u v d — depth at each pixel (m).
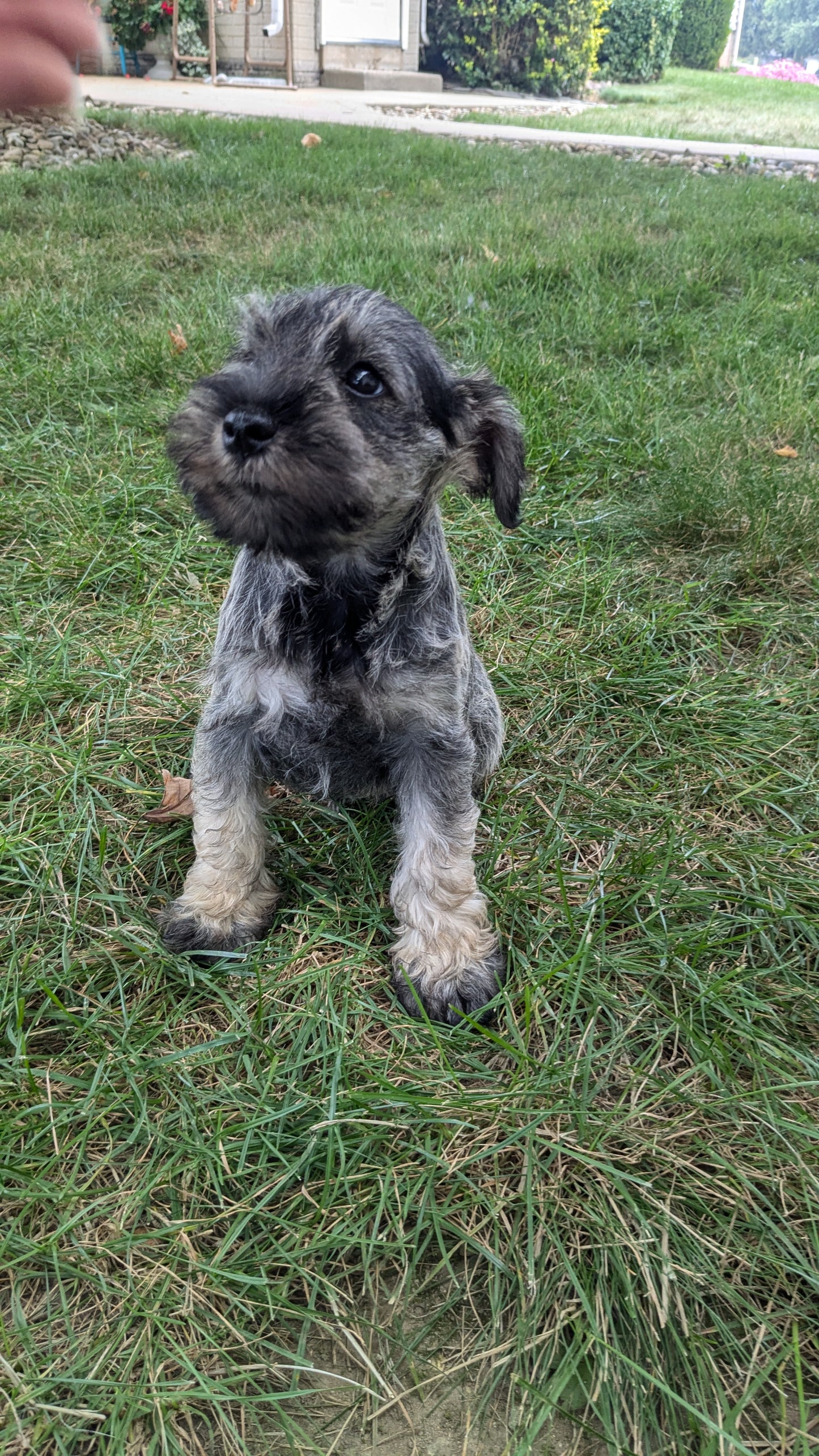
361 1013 0.38
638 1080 0.35
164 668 0.55
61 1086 0.34
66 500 0.67
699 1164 0.33
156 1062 0.34
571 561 0.66
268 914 0.41
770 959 0.41
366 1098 0.33
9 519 0.66
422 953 0.39
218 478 0.33
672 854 0.44
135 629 0.58
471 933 0.39
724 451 0.76
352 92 3.03
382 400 0.36
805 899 0.43
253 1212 0.30
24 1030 0.36
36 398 0.80
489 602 0.62
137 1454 0.25
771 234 1.33
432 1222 0.30
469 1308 0.29
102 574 0.61
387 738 0.38
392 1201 0.31
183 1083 0.34
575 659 0.57
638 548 0.68
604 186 1.61
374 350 0.36
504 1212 0.31
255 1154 0.33
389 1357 0.28
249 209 1.33
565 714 0.55
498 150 1.92
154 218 1.26
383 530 0.36
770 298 1.12
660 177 1.77
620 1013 0.38
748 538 0.66
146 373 0.85
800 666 0.58
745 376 0.89
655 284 1.11
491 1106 0.33
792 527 0.67
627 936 0.42
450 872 0.38
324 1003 0.37
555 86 3.59
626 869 0.44
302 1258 0.30
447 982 0.38
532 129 2.39
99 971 0.38
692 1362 0.28
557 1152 0.32
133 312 1.00
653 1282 0.29
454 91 3.50
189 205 1.32
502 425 0.42
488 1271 0.30
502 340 0.92
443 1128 0.33
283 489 0.32
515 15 3.46
